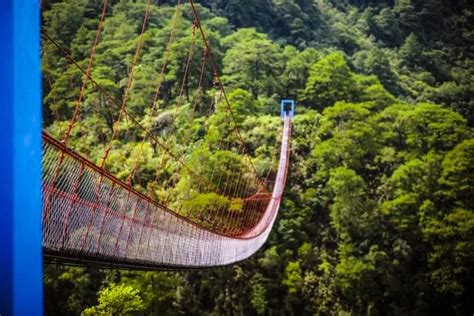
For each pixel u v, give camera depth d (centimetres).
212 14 10300
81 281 3775
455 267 5416
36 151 161
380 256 5350
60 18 7144
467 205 5941
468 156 6028
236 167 5188
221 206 4306
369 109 7700
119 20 7706
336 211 5659
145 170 4903
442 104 10006
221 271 4622
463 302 5366
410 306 5253
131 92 6488
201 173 5000
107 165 4803
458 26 12938
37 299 158
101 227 1142
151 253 1444
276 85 8244
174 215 1688
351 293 5147
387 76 10362
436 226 5566
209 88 7394
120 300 2888
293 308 4972
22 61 162
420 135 6850
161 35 7688
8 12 162
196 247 1858
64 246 997
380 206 5822
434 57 11656
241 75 8131
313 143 6512
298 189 6016
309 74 8500
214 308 4481
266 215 3975
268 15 11419
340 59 8450
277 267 5019
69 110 5512
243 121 6656
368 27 12469
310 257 5294
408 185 6131
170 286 3872
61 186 1000
